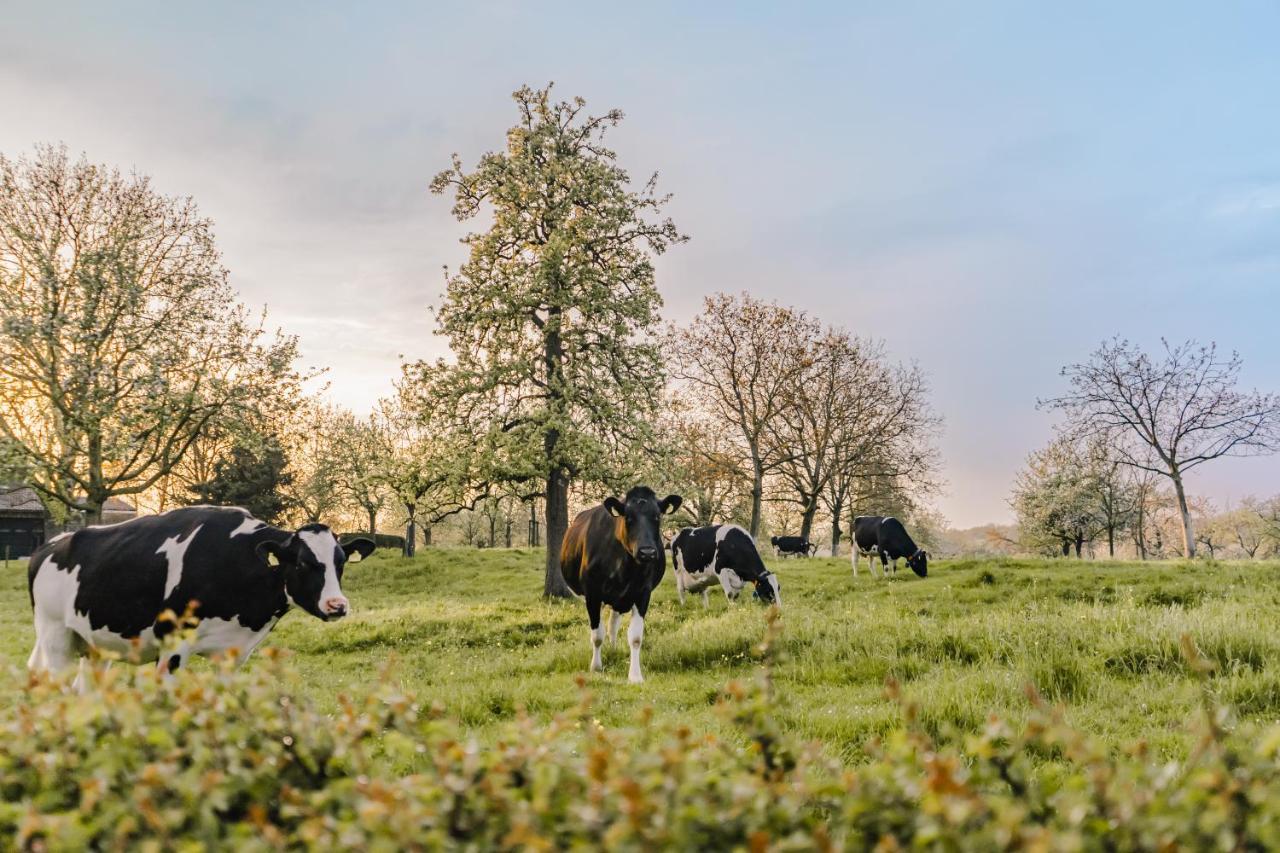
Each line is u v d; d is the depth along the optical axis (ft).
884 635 35.19
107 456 84.07
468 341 85.76
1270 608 43.27
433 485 84.89
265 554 26.05
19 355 84.28
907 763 8.43
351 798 8.93
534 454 80.74
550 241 83.71
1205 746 8.46
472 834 8.29
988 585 69.51
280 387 93.86
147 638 26.78
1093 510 186.70
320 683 35.70
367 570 107.65
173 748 9.93
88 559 27.12
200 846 8.02
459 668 39.68
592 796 7.91
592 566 38.68
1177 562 87.35
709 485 144.46
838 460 145.59
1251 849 7.29
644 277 88.22
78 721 10.24
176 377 90.99
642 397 86.79
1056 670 27.55
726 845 7.72
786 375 142.00
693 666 36.63
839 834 9.59
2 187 88.02
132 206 92.38
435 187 89.56
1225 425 141.59
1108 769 8.05
